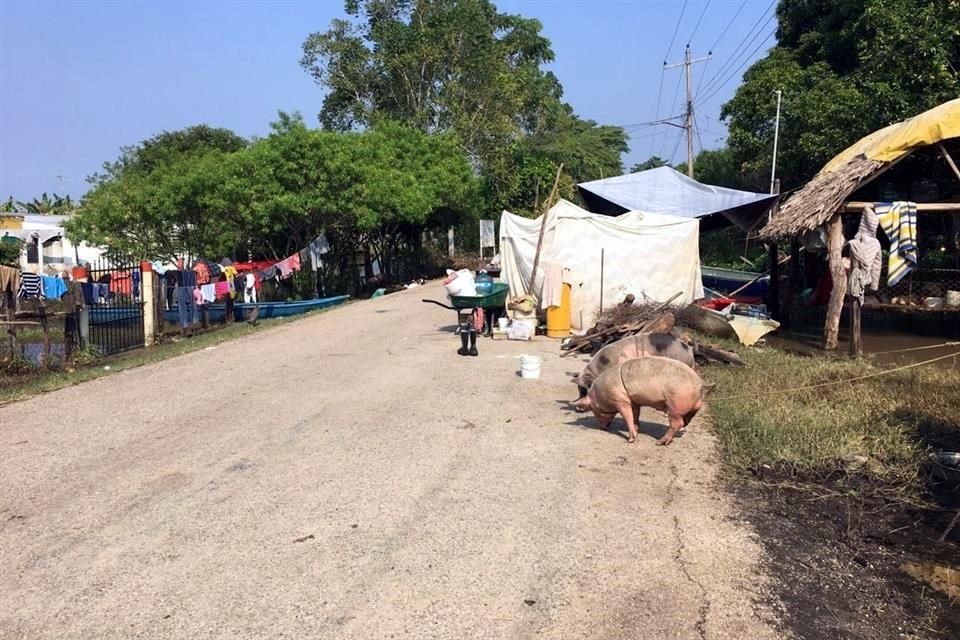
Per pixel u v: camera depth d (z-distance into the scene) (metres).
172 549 5.02
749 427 7.37
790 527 5.29
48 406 9.46
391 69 39.00
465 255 46.25
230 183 22.45
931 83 18.67
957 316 16.48
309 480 6.33
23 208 49.84
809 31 30.27
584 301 15.27
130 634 3.99
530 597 4.30
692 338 11.33
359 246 31.61
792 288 17.06
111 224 23.77
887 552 4.92
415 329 16.00
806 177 26.97
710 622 4.03
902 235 12.41
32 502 5.99
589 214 15.83
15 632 4.04
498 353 12.65
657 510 5.57
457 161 34.78
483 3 45.44
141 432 8.04
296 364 12.02
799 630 3.96
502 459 6.81
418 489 6.06
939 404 8.14
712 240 37.22
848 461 6.56
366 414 8.54
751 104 29.23
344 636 3.92
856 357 11.66
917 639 3.88
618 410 7.39
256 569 4.69
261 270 23.17
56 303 19.08
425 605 4.22
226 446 7.39
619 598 4.28
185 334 17.28
